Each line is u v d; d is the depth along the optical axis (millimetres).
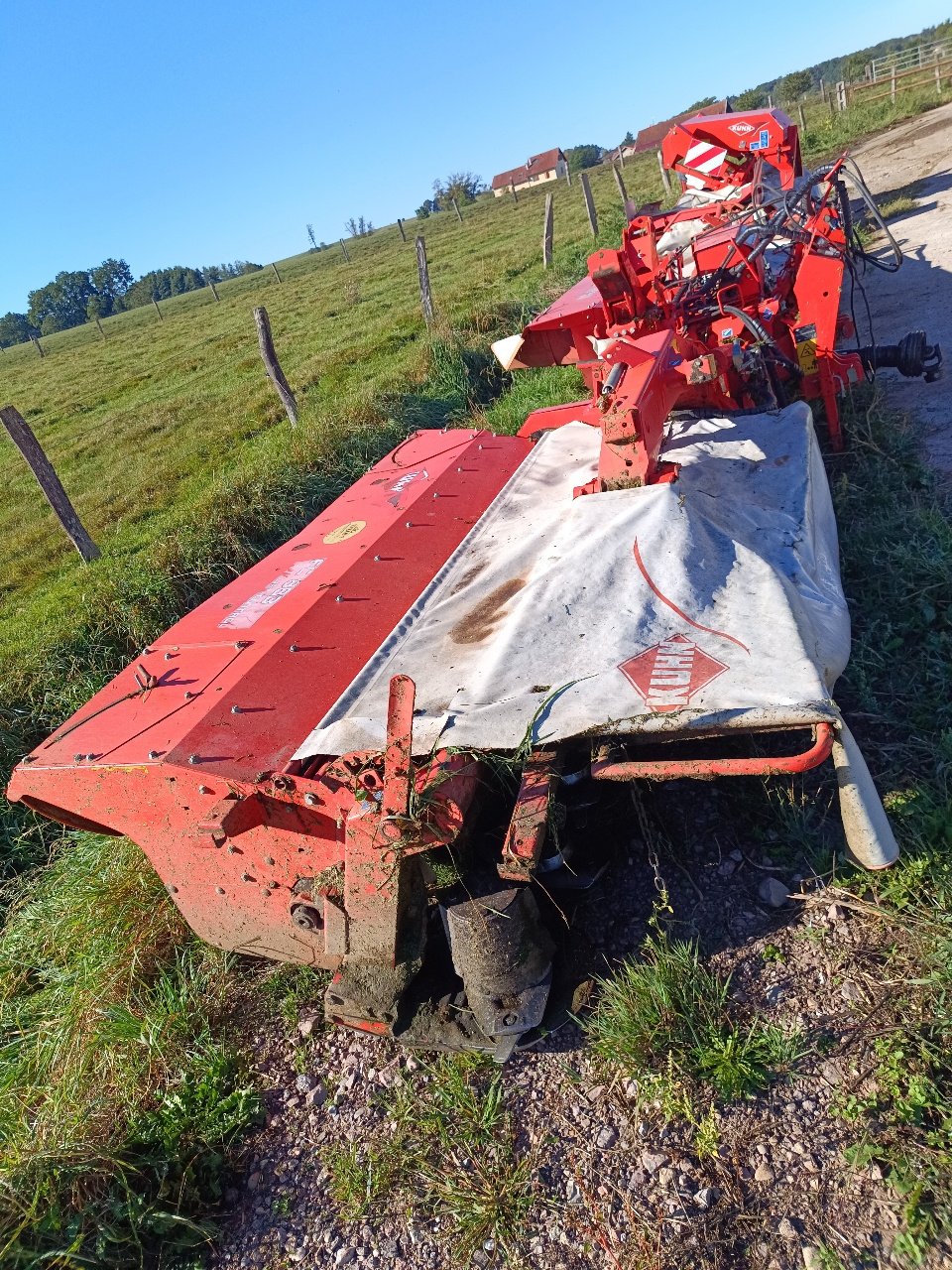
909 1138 2113
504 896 2426
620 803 3152
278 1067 2955
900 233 11602
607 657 2656
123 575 7172
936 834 2746
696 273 5418
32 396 27250
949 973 2365
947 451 5531
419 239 15016
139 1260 2467
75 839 4820
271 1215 2508
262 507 7938
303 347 20344
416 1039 2535
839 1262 1946
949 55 31562
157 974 3486
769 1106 2291
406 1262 2262
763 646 2510
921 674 3545
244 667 3254
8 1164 2738
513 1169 2365
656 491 3213
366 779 2477
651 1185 2225
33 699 5914
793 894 2814
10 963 3914
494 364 11727
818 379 5258
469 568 3613
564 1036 2680
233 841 2842
